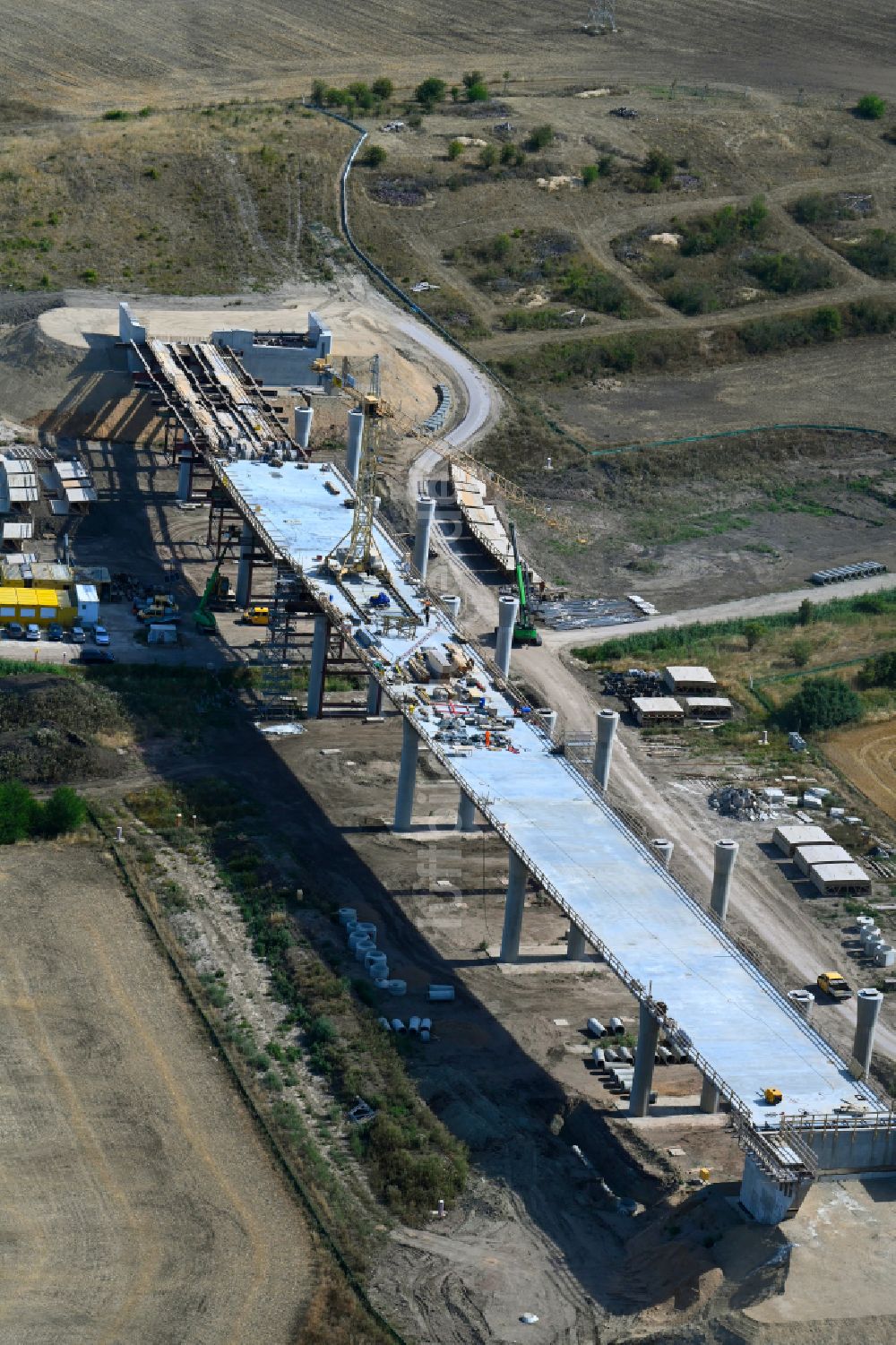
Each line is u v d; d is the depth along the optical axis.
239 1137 115.12
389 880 146.12
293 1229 108.19
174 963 131.25
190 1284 103.50
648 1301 104.81
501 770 143.50
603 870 131.88
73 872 142.00
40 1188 109.62
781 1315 100.50
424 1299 104.25
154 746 161.62
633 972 121.50
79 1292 102.38
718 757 171.25
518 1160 116.12
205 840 148.50
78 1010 125.62
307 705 171.25
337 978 131.75
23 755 154.88
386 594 166.00
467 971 135.75
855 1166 110.50
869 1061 121.69
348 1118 118.25
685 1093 125.06
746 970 123.44
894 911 149.00
